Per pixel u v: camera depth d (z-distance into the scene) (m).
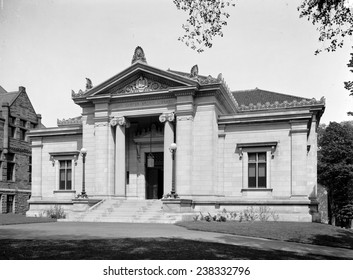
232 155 30.77
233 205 29.73
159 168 34.75
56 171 36.72
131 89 32.47
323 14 15.95
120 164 32.38
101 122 32.91
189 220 27.17
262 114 29.80
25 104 55.69
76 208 30.09
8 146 51.34
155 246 13.65
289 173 29.00
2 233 18.36
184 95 30.38
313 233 20.67
